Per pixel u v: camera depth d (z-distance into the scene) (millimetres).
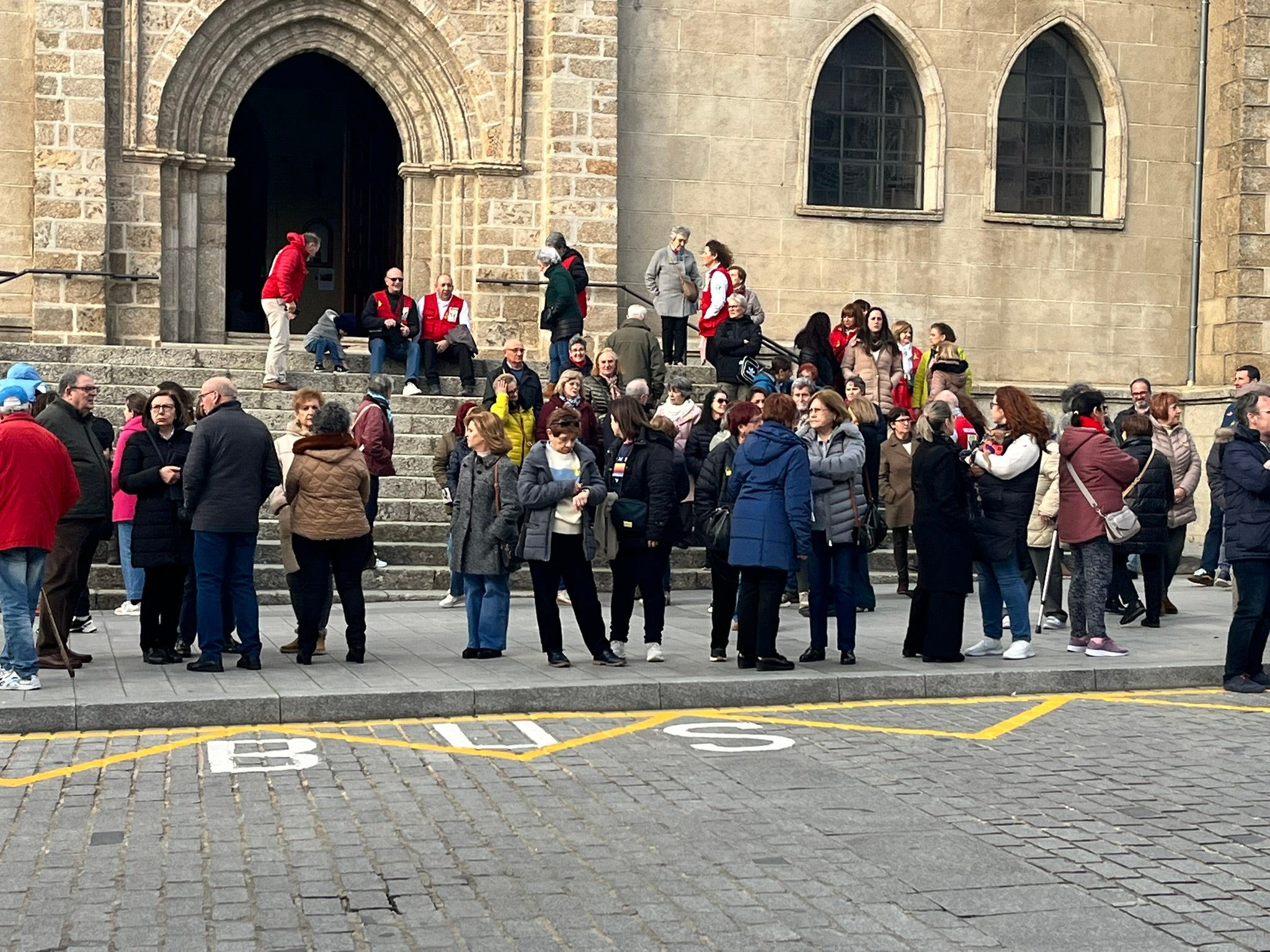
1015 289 23703
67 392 11523
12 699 9969
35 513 10289
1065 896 6508
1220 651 12867
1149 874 6824
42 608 11312
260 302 26406
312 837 7340
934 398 14016
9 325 20547
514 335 21953
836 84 23312
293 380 18875
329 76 25859
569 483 11578
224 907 6289
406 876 6719
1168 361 24234
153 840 7270
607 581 16625
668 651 12633
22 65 20688
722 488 12195
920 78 23375
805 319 23016
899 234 23312
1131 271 24078
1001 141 23844
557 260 18828
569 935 6000
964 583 12070
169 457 11461
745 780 8562
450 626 13938
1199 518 22875
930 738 9781
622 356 18500
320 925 6094
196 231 21453
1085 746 9570
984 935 6023
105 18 20625
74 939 5918
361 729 9930
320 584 11609
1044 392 23516
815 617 12117
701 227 22656
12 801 7977
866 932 6055
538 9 21875
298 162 26906
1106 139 24078
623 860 7000
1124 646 13219
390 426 15250
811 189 23281
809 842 7301
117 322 20797
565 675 11234
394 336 19266
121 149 20719
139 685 10586
